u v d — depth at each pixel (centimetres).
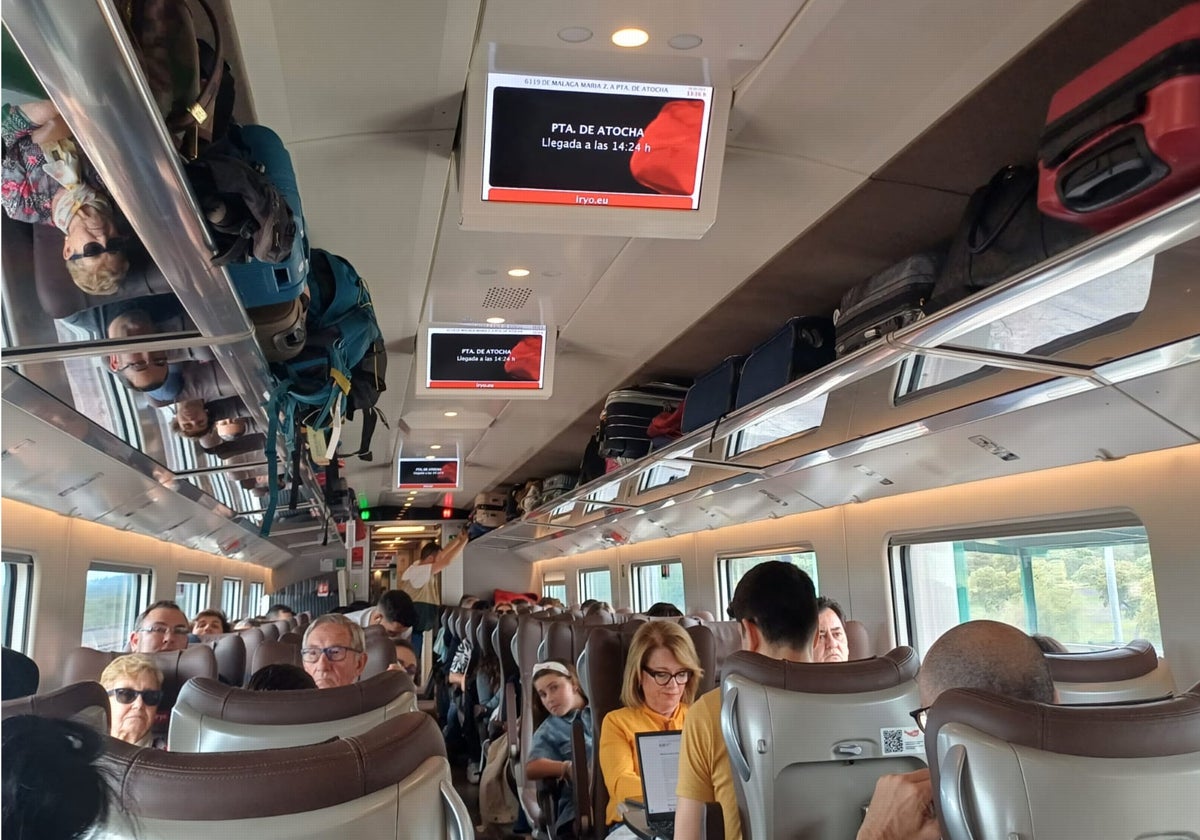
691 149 327
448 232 458
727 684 271
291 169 277
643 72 312
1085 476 471
